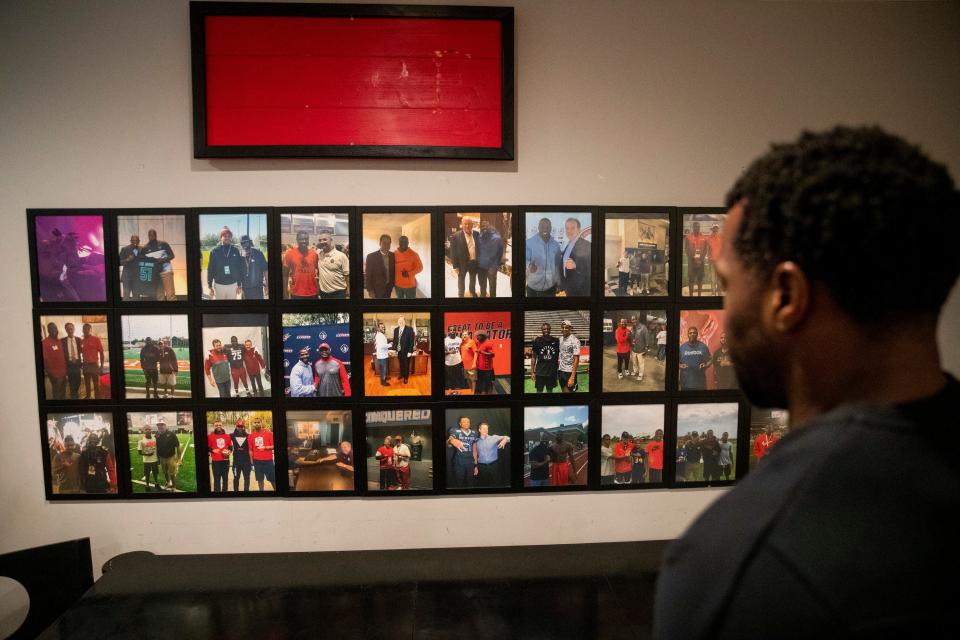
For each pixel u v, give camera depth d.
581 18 2.34
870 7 2.41
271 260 2.33
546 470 2.46
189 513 2.41
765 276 0.46
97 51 2.25
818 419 0.42
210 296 2.33
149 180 2.30
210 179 2.31
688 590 0.42
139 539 2.41
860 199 0.39
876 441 0.38
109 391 2.35
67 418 2.35
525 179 2.38
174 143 2.29
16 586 2.22
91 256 2.30
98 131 2.27
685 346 2.46
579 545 2.44
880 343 0.41
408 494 2.44
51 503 2.38
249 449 2.39
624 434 2.48
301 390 2.38
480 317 2.39
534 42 2.34
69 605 2.05
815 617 0.34
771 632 0.35
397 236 2.35
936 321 0.42
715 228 2.43
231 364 2.36
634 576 2.11
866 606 0.33
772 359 0.48
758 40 2.40
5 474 2.36
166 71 2.27
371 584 2.04
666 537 2.53
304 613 1.86
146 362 2.34
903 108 2.45
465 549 2.39
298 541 2.44
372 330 2.37
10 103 2.25
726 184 2.43
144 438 2.38
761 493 0.41
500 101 2.31
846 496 0.36
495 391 2.42
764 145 2.43
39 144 2.27
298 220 2.32
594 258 2.40
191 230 2.30
